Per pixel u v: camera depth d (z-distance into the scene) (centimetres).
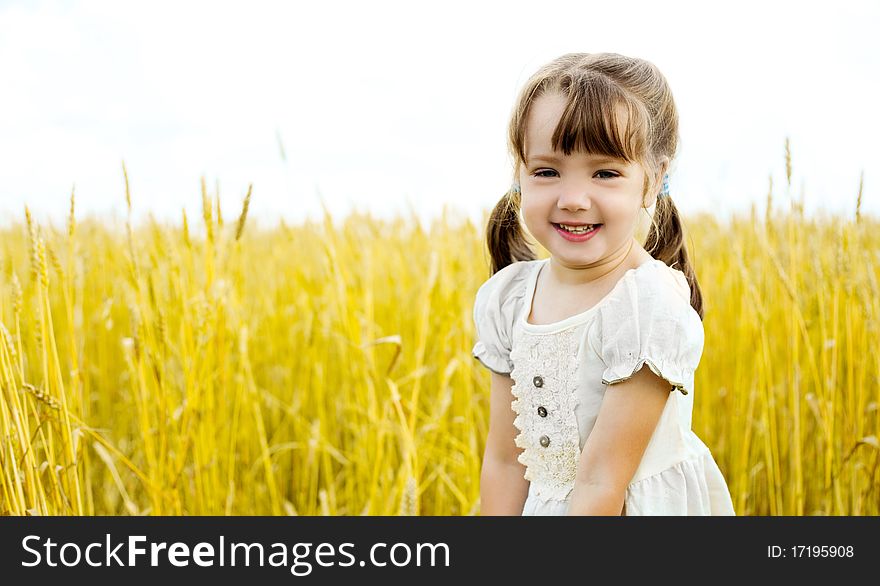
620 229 120
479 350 151
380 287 356
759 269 290
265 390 345
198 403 219
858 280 226
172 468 209
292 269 379
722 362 314
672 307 121
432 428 255
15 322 166
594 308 127
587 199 117
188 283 241
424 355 325
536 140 120
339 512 273
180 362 241
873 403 236
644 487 125
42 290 163
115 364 345
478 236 295
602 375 127
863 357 231
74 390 182
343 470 311
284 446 272
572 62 127
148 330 201
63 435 163
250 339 328
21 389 164
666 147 133
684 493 127
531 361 136
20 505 152
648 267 125
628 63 129
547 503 135
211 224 207
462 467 259
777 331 286
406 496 179
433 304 303
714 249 380
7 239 325
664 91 132
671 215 144
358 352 266
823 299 231
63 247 235
